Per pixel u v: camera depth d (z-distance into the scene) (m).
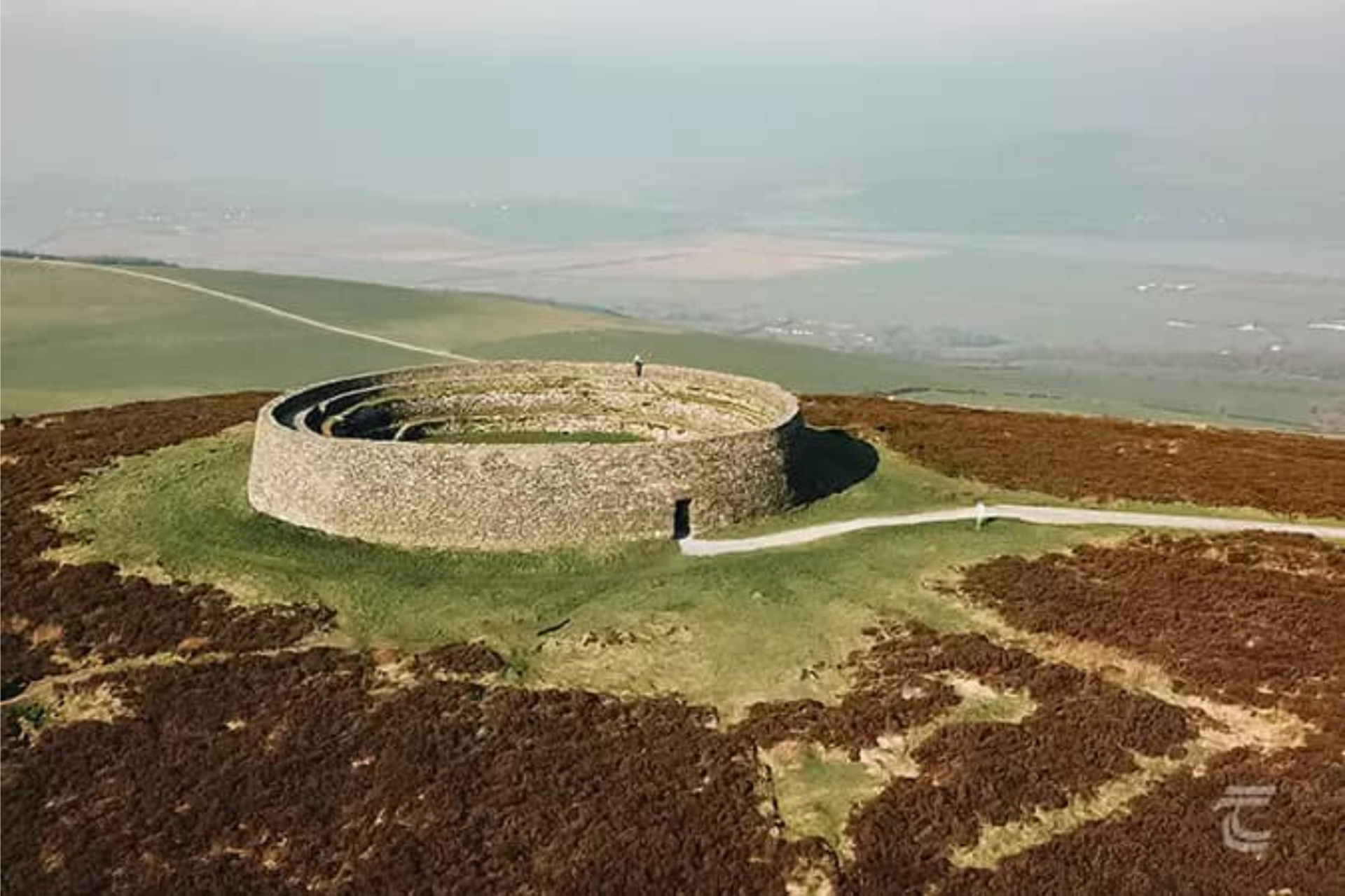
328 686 36.59
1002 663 36.47
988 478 58.09
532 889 27.45
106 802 31.28
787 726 33.72
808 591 42.97
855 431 68.62
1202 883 25.89
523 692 36.19
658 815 29.84
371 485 47.28
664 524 47.94
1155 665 35.97
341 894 27.45
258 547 46.72
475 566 45.62
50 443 63.78
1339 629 37.50
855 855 27.97
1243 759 30.38
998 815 29.00
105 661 39.00
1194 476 58.47
